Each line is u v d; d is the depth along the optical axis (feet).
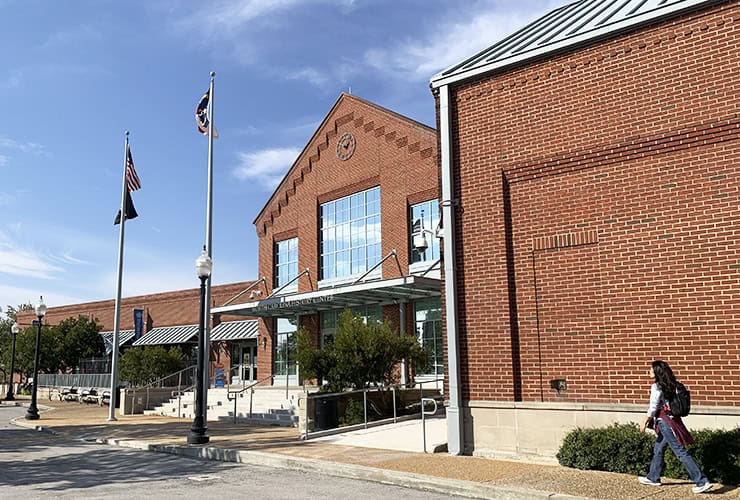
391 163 87.45
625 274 38.09
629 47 39.17
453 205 44.65
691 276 35.81
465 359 43.01
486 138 44.21
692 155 36.52
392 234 85.81
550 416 39.34
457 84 45.93
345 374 64.03
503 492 30.66
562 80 41.57
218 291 127.24
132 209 86.69
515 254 42.32
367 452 43.98
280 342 102.58
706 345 34.91
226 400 85.30
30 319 188.14
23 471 41.63
